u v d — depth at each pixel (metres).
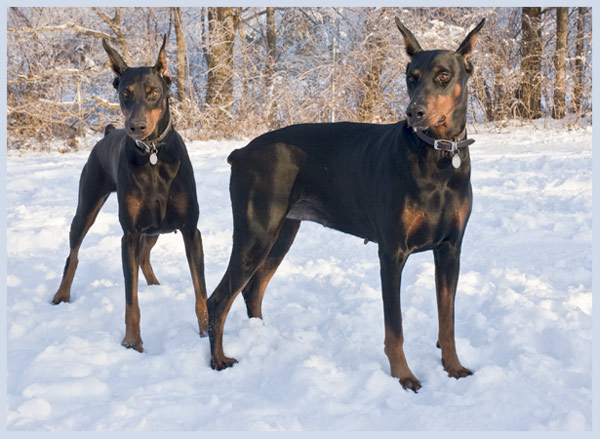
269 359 4.05
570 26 21.44
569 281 5.55
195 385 3.85
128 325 4.50
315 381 3.67
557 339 4.16
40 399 3.48
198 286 4.72
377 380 3.73
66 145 17.00
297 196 4.32
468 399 3.55
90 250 7.10
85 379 3.75
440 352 4.23
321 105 18.58
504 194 8.69
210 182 10.49
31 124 17.69
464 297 5.11
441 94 3.56
